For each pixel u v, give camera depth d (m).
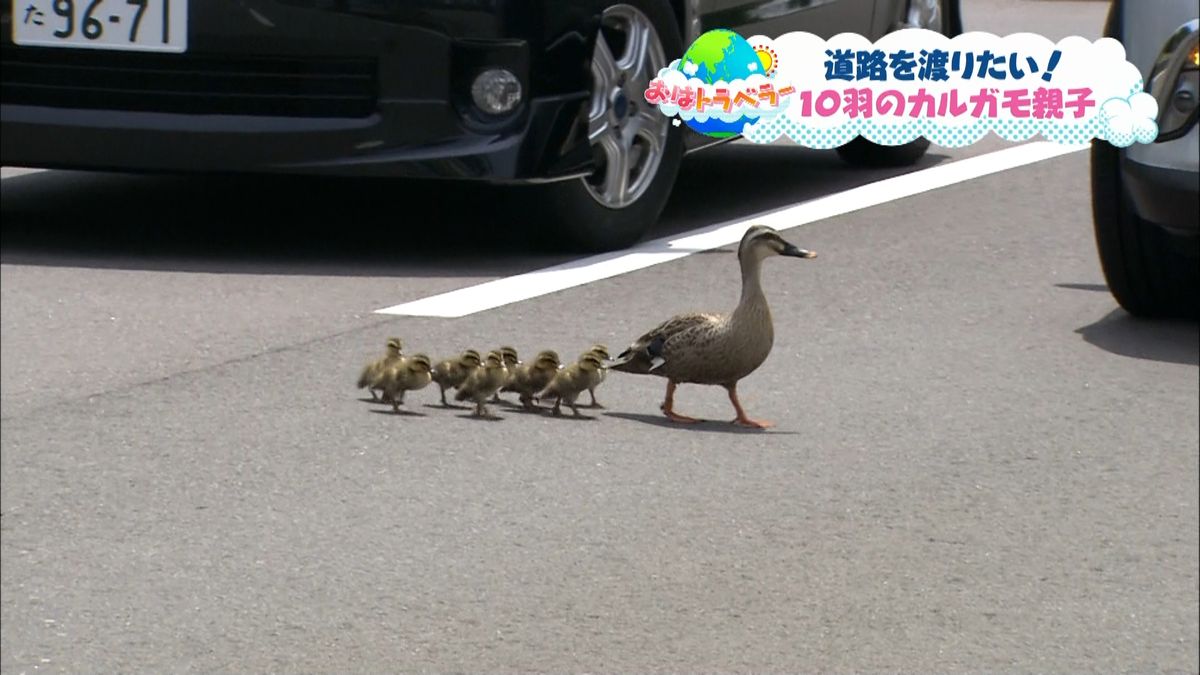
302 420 10.90
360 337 11.39
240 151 11.84
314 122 11.83
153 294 11.70
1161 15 11.28
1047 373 11.29
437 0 11.78
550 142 11.87
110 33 11.87
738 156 13.71
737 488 10.62
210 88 11.87
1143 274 11.58
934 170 13.38
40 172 13.12
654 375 10.96
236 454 10.72
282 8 11.79
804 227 12.54
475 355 10.97
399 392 10.96
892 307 11.75
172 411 10.93
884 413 11.02
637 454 10.77
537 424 10.93
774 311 11.70
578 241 12.12
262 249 12.15
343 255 12.09
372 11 11.77
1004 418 11.01
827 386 11.18
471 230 12.40
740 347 10.83
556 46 11.87
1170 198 11.25
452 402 11.07
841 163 13.56
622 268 12.01
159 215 12.54
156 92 11.88
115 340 11.35
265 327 11.45
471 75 11.80
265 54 11.82
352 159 11.83
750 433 10.90
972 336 11.54
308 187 12.98
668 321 10.91
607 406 11.06
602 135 12.05
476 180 11.83
